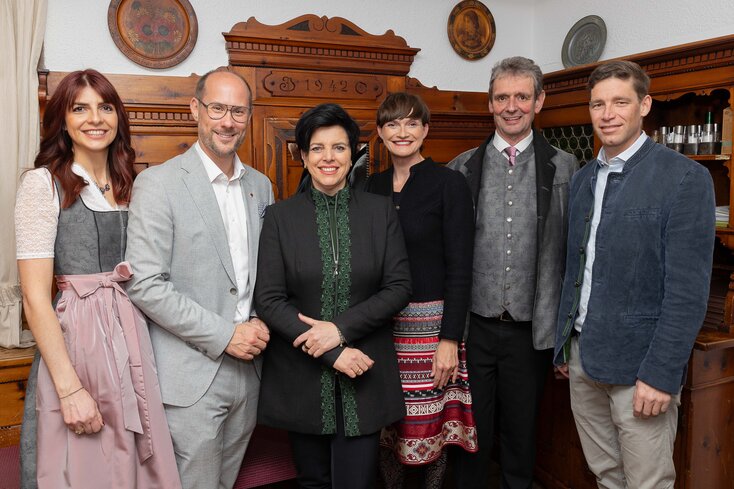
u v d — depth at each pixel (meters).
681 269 1.44
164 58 2.42
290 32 2.57
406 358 1.84
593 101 1.59
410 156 1.89
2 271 2.24
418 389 1.83
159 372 1.58
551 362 2.01
